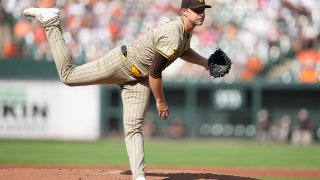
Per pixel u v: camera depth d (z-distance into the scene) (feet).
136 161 79.15
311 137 282.56
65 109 276.41
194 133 289.53
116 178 88.12
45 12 79.10
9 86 274.36
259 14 289.12
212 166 171.32
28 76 274.36
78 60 271.69
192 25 76.33
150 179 88.38
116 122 289.53
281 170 162.40
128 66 78.18
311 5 287.69
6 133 275.39
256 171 158.51
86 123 277.44
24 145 247.29
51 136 276.41
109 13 283.79
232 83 280.72
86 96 277.23
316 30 286.25
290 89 286.05
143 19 285.23
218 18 288.71
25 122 275.39
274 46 284.82
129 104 80.48
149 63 77.56
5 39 275.80
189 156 205.77
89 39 277.64
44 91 275.39
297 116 295.69
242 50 283.38
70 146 243.60
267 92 295.28
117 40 280.10
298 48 284.41
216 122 295.07
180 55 82.02
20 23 275.59
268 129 286.66
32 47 275.18
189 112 286.46
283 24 287.89
